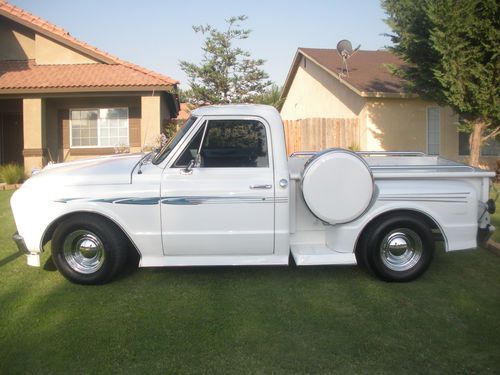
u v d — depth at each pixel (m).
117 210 5.40
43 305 5.01
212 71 19.70
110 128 17.14
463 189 5.60
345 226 5.49
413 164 7.07
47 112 16.89
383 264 5.58
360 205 5.35
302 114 21.42
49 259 6.63
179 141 5.48
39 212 5.47
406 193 5.50
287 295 5.25
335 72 16.70
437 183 5.64
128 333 4.36
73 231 5.50
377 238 5.54
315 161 5.32
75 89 15.38
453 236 5.61
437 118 15.12
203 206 5.39
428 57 11.61
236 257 5.55
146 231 5.43
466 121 11.86
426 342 4.19
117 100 17.03
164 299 5.16
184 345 4.14
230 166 5.49
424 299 5.13
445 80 10.78
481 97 10.81
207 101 19.95
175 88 16.41
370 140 14.82
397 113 14.91
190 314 4.77
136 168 5.55
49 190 5.47
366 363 3.85
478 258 6.58
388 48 12.17
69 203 5.41
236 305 4.98
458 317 4.69
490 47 10.47
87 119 17.11
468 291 5.36
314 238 5.82
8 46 17.25
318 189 5.32
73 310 4.88
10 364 3.85
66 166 6.09
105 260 5.50
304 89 21.00
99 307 4.95
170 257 5.54
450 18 10.24
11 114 17.92
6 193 13.20
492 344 4.16
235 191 5.38
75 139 17.17
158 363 3.86
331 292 5.34
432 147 15.19
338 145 15.01
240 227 5.43
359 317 4.69
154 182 5.40
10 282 5.70
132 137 17.14
